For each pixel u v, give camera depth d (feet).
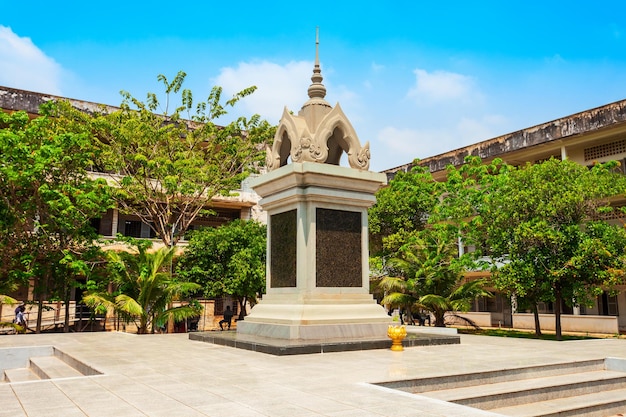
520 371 25.75
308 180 36.65
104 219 101.30
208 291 77.00
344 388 20.34
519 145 93.25
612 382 26.68
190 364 27.02
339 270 37.32
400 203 87.20
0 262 64.80
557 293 63.77
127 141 71.36
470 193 73.36
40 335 47.19
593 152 87.97
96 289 65.31
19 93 86.99
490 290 103.14
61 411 16.89
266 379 22.41
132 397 18.92
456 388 23.36
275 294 38.52
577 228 60.03
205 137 79.56
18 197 63.82
